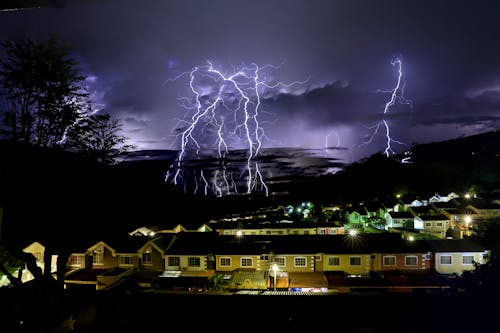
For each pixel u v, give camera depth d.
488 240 31.39
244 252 31.22
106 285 29.53
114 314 14.20
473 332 10.82
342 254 30.48
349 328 13.19
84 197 10.71
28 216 10.17
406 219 49.03
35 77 9.10
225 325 13.79
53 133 9.59
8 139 8.98
